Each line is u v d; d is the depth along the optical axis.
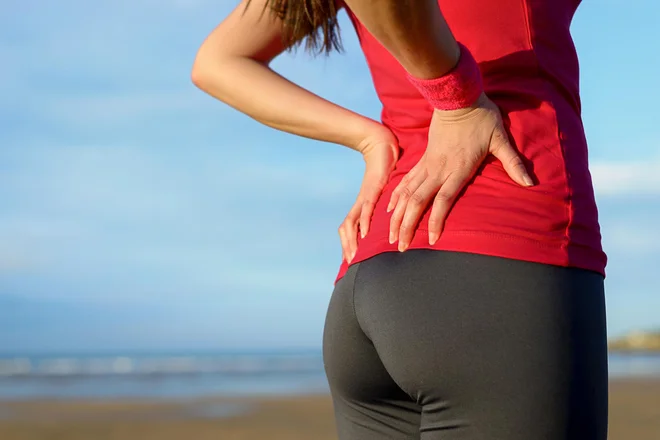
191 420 13.45
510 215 1.09
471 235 1.08
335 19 1.38
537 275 1.05
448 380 1.04
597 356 1.08
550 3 1.25
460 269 1.06
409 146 1.29
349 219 1.35
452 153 1.15
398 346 1.08
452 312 1.04
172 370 44.66
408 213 1.12
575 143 1.19
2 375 37.94
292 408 15.91
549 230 1.09
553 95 1.21
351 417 1.29
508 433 1.01
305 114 1.48
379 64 1.34
